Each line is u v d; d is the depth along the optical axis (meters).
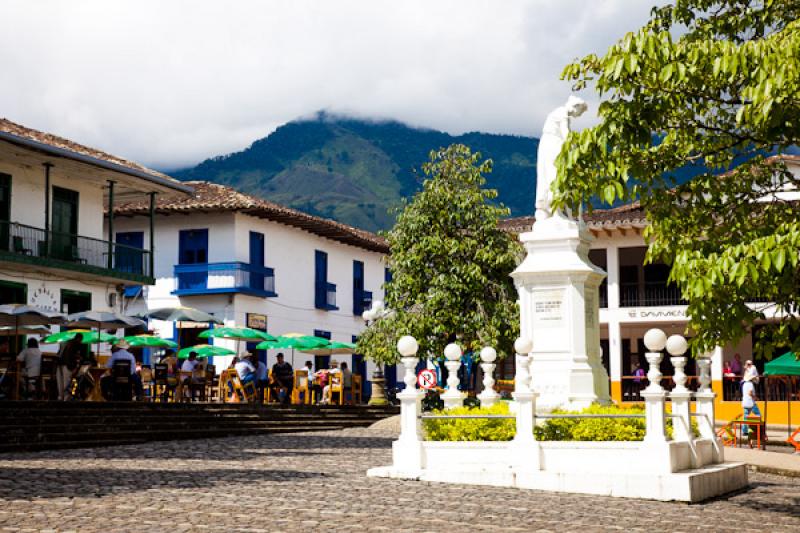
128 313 40.47
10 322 24.30
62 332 27.70
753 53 9.49
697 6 12.59
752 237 11.29
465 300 27.19
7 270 29.05
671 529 8.94
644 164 10.84
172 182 33.09
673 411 12.55
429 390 26.36
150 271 33.59
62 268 30.08
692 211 11.71
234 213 39.62
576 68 11.20
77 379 24.05
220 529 8.17
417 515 9.26
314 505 9.75
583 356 13.73
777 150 11.50
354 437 22.02
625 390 37.59
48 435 17.58
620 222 35.59
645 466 11.45
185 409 22.75
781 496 12.19
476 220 27.62
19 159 29.02
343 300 48.06
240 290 38.88
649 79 10.09
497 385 28.19
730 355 36.41
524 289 14.09
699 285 9.64
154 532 7.94
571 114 14.62
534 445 11.86
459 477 11.98
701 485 11.37
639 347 38.75
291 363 42.78
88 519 8.53
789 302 11.25
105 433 18.97
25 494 10.12
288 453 16.83
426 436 12.73
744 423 21.67
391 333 27.56
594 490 11.34
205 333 31.03
